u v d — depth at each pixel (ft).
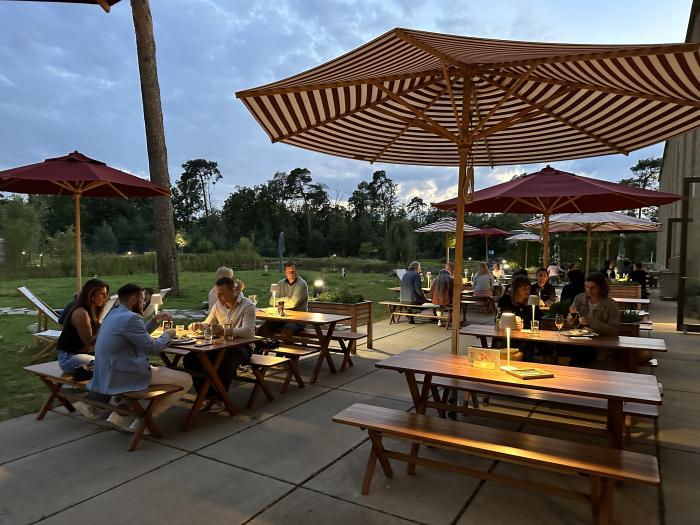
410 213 311.88
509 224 205.16
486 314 44.16
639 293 44.04
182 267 108.06
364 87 14.06
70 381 14.82
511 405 17.95
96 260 93.71
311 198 292.40
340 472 12.33
